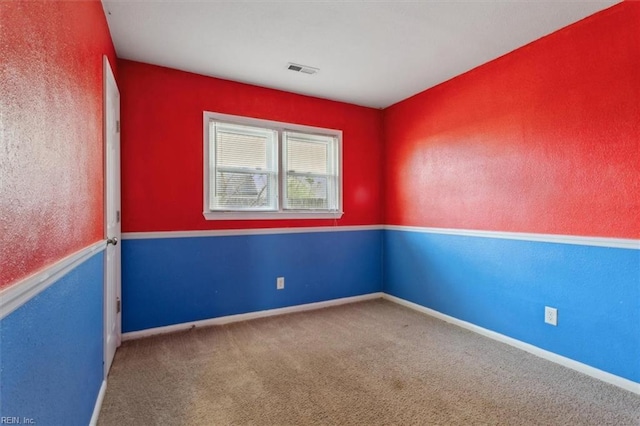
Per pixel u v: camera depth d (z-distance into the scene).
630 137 2.01
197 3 2.04
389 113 4.05
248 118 3.32
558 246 2.37
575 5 2.07
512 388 2.02
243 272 3.29
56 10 1.13
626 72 2.02
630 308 2.00
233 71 3.05
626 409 1.81
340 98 3.78
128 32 2.37
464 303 3.09
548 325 2.42
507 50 2.67
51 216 1.06
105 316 2.00
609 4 2.06
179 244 3.00
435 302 3.41
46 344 1.00
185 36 2.44
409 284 3.76
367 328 3.05
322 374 2.18
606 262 2.11
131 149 2.80
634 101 1.99
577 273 2.26
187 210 3.03
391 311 3.59
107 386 2.02
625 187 2.03
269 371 2.22
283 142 3.54
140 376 2.14
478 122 2.96
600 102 2.14
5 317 0.74
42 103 0.99
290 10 2.12
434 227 3.43
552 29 2.35
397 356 2.46
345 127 3.91
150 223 2.87
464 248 3.09
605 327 2.12
